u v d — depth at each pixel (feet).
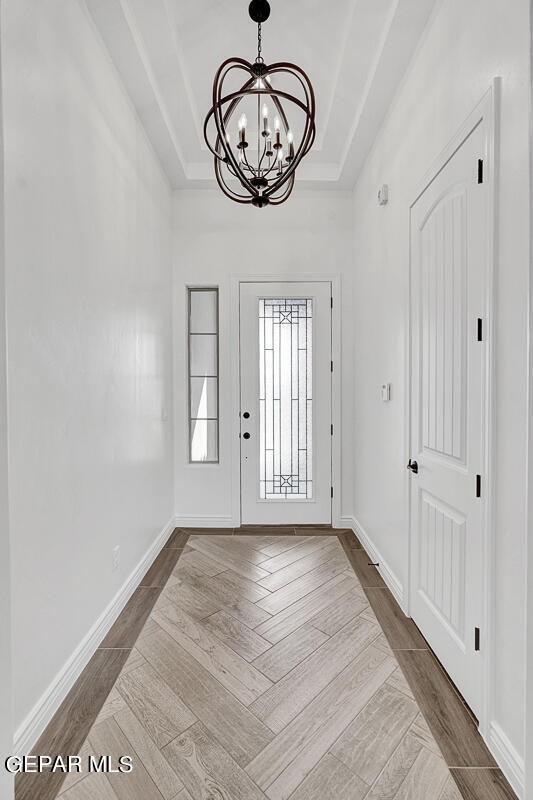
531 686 3.88
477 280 5.10
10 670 3.37
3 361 3.30
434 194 6.33
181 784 4.33
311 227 12.10
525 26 4.08
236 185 11.85
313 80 8.65
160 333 10.67
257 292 12.18
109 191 7.21
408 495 7.43
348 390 12.12
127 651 6.49
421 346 6.92
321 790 4.26
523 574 4.19
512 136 4.34
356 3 6.53
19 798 4.18
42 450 5.04
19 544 4.59
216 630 7.06
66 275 5.64
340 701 5.46
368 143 9.78
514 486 4.34
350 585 8.65
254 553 10.30
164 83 8.27
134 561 8.55
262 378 12.34
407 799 4.17
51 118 5.26
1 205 3.28
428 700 5.48
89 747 4.76
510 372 4.40
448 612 5.95
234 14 7.01
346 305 12.12
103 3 6.21
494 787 4.30
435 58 6.30
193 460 12.52
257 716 5.21
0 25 4.26
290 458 12.35
